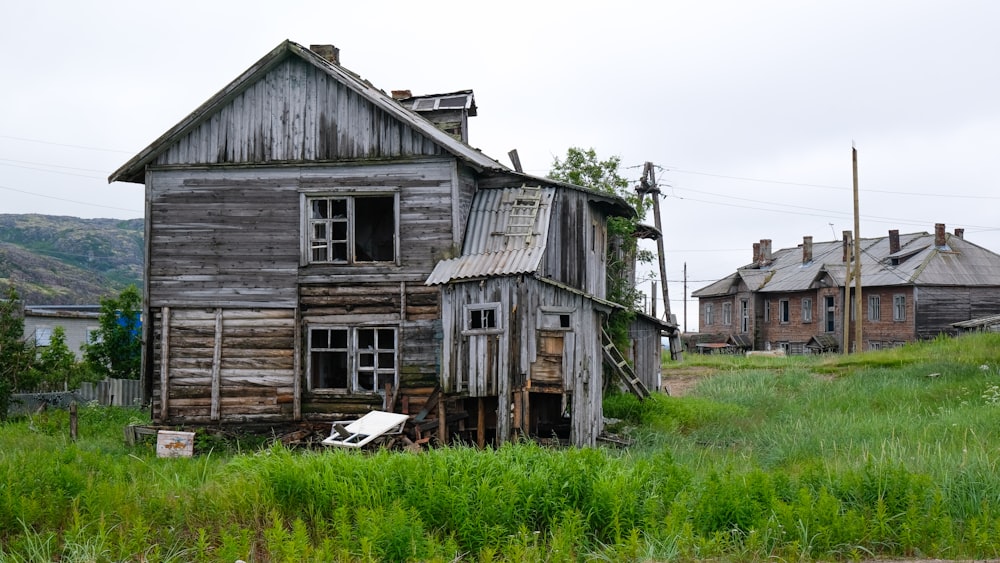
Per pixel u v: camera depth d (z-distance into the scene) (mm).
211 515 10242
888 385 24219
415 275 18516
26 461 11938
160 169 19547
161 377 19141
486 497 9781
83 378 26172
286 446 17922
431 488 9805
